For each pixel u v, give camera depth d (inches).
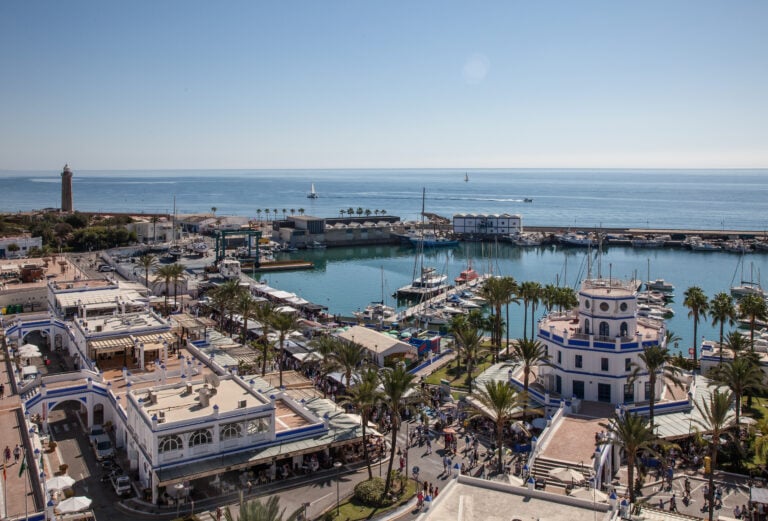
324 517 2544.3
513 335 6318.9
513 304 7854.3
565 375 3727.9
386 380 2770.7
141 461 2859.3
